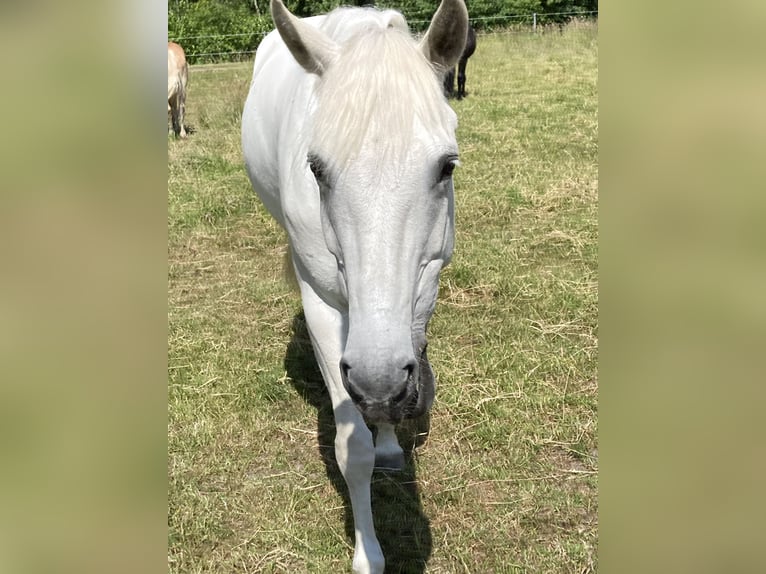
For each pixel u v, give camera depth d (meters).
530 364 3.02
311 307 2.04
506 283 3.62
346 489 2.46
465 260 3.90
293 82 2.27
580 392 2.84
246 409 2.89
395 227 1.34
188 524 2.32
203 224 4.78
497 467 2.49
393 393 1.31
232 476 2.54
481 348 3.14
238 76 11.41
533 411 2.75
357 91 1.37
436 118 1.39
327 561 2.17
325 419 2.84
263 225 4.75
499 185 5.10
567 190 4.93
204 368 3.15
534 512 2.29
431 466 2.52
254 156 2.69
